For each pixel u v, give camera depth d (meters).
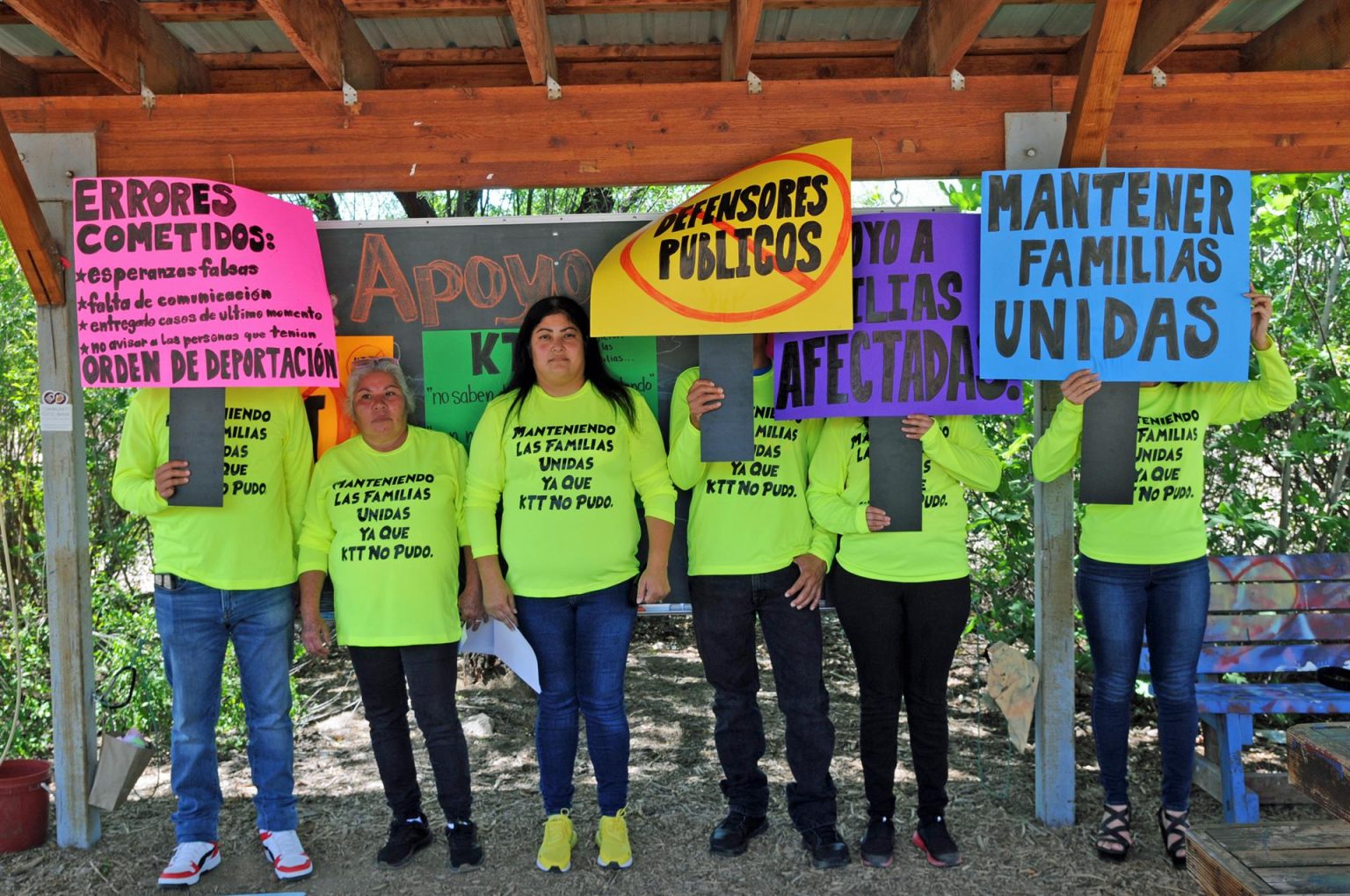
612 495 3.39
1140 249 3.39
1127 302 3.39
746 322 3.40
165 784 4.44
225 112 3.76
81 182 3.44
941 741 3.47
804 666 3.46
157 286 3.43
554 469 3.38
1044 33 3.92
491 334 3.85
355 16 3.69
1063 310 3.41
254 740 3.54
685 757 4.78
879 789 3.49
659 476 3.49
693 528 3.52
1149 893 3.30
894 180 3.79
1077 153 3.49
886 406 3.42
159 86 3.78
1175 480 3.42
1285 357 4.64
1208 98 3.74
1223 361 3.37
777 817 3.94
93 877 3.56
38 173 3.76
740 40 3.41
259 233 3.48
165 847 3.78
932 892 3.33
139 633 5.06
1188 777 3.45
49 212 3.75
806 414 3.46
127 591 5.69
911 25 3.88
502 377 3.85
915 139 3.76
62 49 3.85
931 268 3.53
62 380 3.73
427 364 3.85
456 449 3.63
